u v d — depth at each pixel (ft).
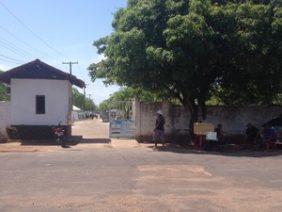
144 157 71.10
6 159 67.92
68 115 103.09
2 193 42.63
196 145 87.81
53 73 100.32
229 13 84.48
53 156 72.08
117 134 105.19
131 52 83.15
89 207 37.11
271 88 94.02
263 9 84.89
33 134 100.22
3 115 97.30
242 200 39.78
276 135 87.97
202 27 81.25
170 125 101.40
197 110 95.76
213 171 56.54
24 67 100.07
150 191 43.47
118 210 36.11
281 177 52.01
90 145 91.40
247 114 103.30
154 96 108.06
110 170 56.80
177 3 85.76
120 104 120.37
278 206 37.68
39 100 100.89
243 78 94.12
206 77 93.81
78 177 51.42
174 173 54.70
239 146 91.97
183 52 80.64
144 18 85.25
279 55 85.71
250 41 83.41
